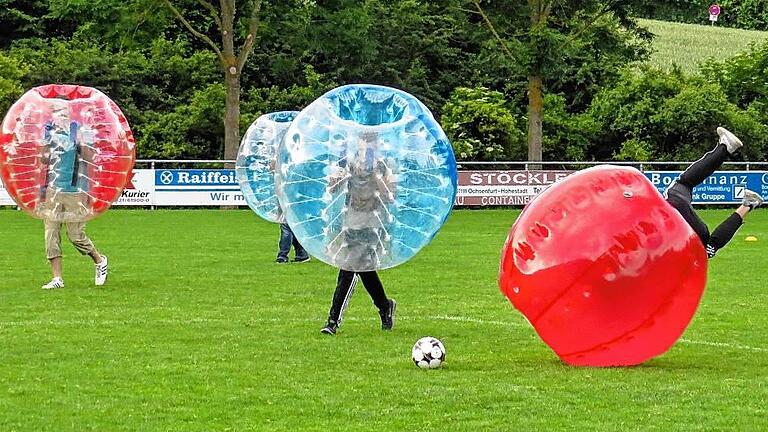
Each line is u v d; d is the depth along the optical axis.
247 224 30.39
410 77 51.06
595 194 10.20
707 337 12.53
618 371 10.41
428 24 53.19
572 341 10.34
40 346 11.74
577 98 50.56
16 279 17.89
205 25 50.97
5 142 15.88
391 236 12.38
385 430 8.29
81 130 16.03
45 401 9.23
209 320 13.65
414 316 14.09
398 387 9.72
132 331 12.77
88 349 11.58
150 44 43.25
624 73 50.34
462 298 15.89
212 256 21.80
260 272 19.05
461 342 12.16
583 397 9.29
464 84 52.41
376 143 12.32
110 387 9.75
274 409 8.95
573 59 47.62
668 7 40.84
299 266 20.00
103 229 28.41
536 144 40.94
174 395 9.44
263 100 48.66
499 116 43.78
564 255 10.07
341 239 12.36
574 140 46.28
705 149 44.34
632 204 10.13
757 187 38.25
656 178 38.53
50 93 16.42
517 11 41.12
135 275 18.53
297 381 10.01
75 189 16.11
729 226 11.41
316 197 12.30
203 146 45.03
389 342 12.11
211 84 47.97
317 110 12.51
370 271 12.69
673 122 44.44
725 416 8.65
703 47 65.06
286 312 14.40
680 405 9.02
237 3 42.56
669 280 10.03
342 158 12.27
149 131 44.62
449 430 8.27
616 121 45.84
